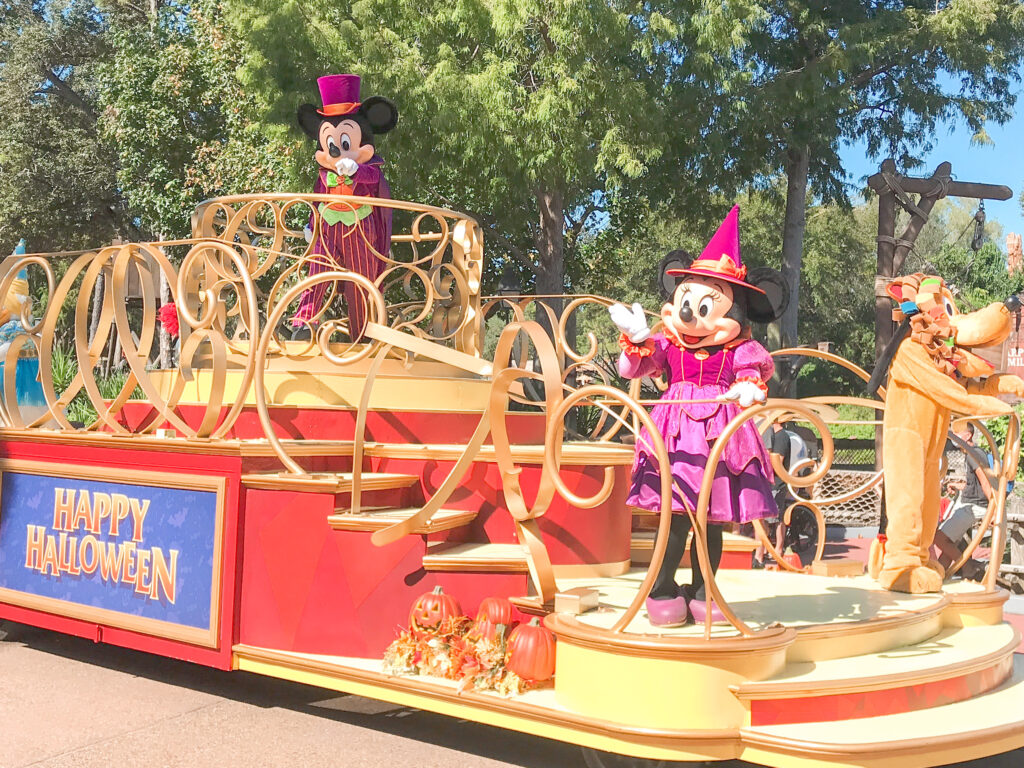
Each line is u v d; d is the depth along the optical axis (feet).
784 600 16.12
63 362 47.57
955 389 16.88
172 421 16.93
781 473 13.89
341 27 46.98
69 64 97.91
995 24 60.29
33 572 19.19
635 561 18.34
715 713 12.22
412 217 52.65
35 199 94.02
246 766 13.66
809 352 17.99
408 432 18.63
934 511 17.88
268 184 54.08
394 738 15.19
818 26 61.41
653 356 13.84
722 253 13.70
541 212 57.21
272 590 15.74
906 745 12.00
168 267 17.52
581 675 12.86
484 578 14.88
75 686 17.69
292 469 16.12
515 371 14.01
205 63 61.05
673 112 55.67
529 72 52.29
